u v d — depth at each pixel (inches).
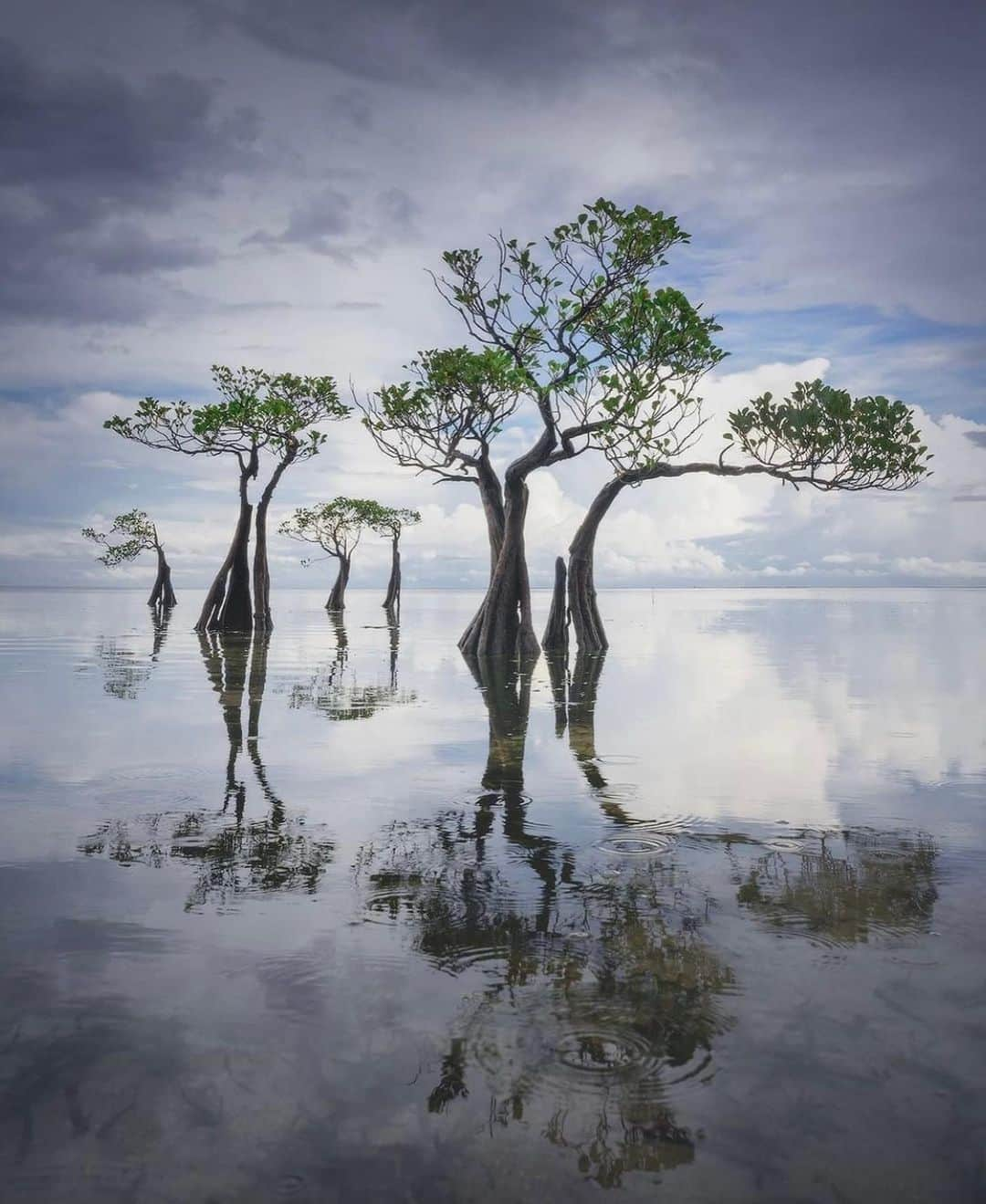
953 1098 111.6
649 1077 116.7
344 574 2586.1
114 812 265.4
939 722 472.7
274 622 1909.4
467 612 2581.2
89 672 726.5
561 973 149.9
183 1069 119.2
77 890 193.9
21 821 255.1
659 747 392.8
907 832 247.3
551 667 829.2
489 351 929.5
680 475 1005.2
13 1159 100.9
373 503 2516.0
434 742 400.5
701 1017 133.6
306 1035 128.5
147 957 156.9
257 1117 108.7
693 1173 98.1
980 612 2546.8
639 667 834.2
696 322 890.7
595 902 186.9
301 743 393.4
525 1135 105.3
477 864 214.5
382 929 170.7
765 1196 94.5
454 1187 96.0
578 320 948.0
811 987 144.3
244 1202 93.8
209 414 1360.7
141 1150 102.3
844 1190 95.0
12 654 928.3
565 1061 121.1
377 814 266.1
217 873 206.8
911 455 915.4
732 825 254.4
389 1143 103.7
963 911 180.7
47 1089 114.6
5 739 395.9
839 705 547.8
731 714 504.7
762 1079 116.5
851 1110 109.5
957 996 140.3
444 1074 118.0
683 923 174.1
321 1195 94.8
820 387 918.4
